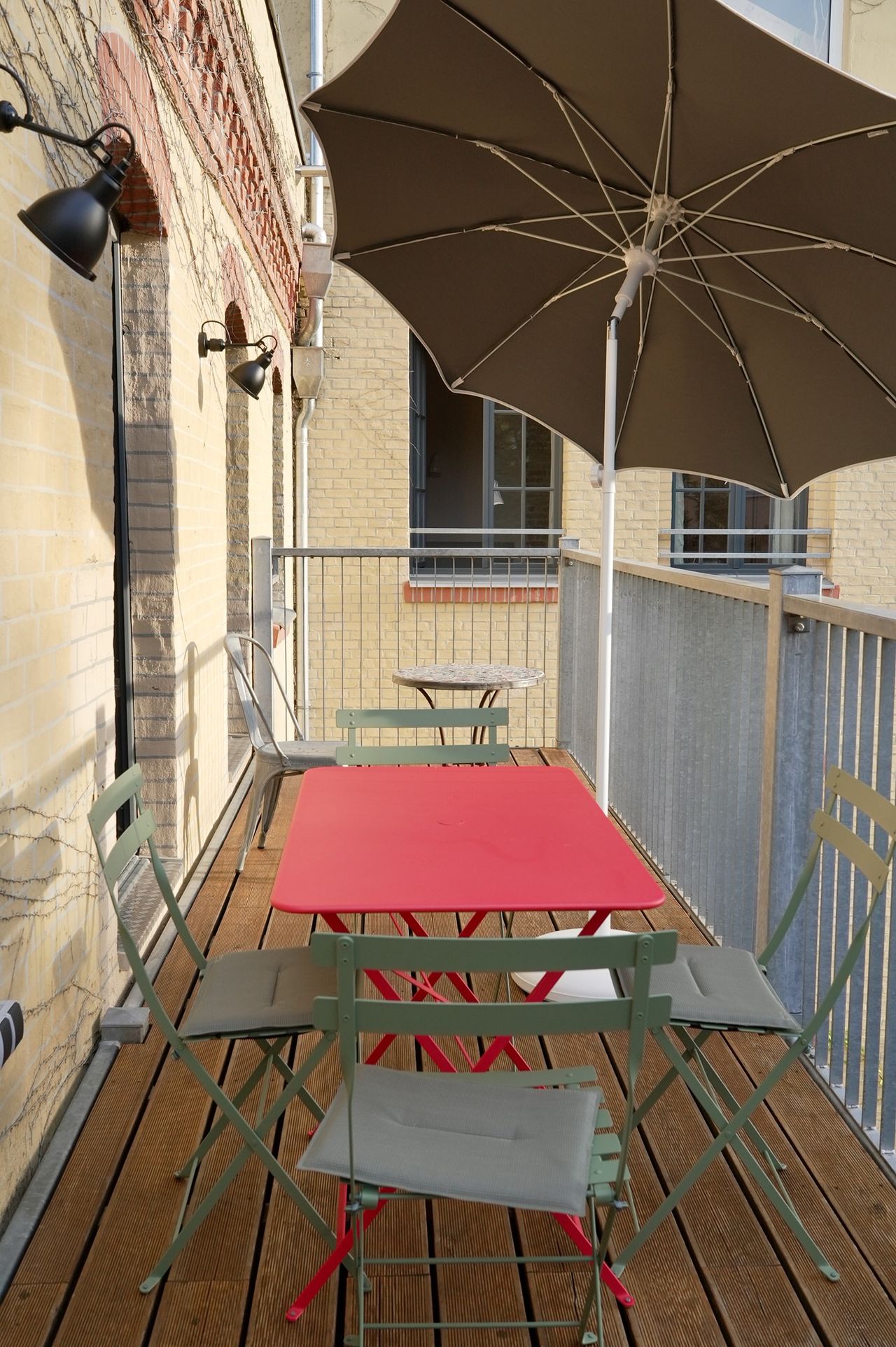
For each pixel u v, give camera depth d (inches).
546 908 98.6
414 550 303.4
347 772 147.5
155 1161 119.7
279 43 306.7
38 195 115.9
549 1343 96.1
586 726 289.6
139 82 155.5
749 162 145.9
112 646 150.4
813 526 498.3
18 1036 92.7
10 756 108.3
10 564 108.0
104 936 147.4
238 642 226.2
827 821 116.8
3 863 105.7
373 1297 100.3
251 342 269.1
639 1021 84.2
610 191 165.2
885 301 160.2
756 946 160.2
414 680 251.4
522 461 500.4
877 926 129.2
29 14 112.7
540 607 478.6
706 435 193.8
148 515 184.2
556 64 142.9
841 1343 95.7
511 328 191.5
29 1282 101.4
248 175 271.1
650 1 125.1
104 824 106.6
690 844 197.2
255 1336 95.7
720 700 179.2
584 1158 85.4
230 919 190.5
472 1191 81.1
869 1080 128.0
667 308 180.4
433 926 188.9
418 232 178.5
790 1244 108.1
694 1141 125.0
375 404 465.1
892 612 124.4
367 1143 86.1
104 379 145.7
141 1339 95.1
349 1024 82.4
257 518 317.1
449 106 155.8
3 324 105.7
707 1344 95.7
